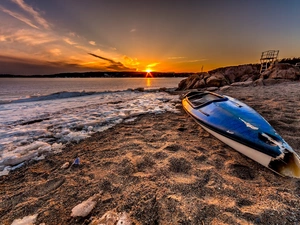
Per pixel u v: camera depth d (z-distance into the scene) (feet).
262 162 8.03
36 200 6.33
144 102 29.58
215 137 11.94
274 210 5.42
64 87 108.68
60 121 17.06
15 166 8.87
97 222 5.16
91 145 11.25
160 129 14.17
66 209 5.83
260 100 22.76
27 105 32.91
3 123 17.43
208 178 7.29
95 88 98.53
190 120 16.75
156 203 5.92
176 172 7.87
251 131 9.09
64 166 8.64
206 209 5.59
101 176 7.67
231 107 12.58
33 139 12.42
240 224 4.99
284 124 12.80
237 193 6.32
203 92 21.21
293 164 7.12
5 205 6.14
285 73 47.29
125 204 5.93
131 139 12.07
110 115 19.24
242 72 67.21
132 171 7.97
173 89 67.82
